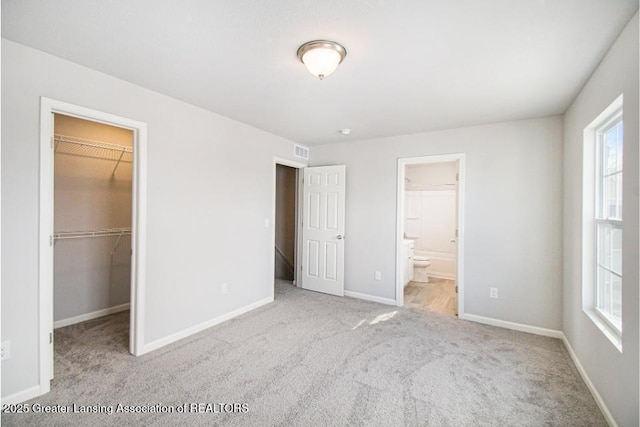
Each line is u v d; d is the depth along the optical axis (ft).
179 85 8.00
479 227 11.22
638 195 4.79
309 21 5.16
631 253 4.98
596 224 7.44
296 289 15.56
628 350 5.07
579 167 7.98
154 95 8.46
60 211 10.36
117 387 6.78
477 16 4.96
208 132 10.06
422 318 11.49
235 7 4.79
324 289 14.88
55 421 5.67
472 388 6.95
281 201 18.78
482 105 9.15
